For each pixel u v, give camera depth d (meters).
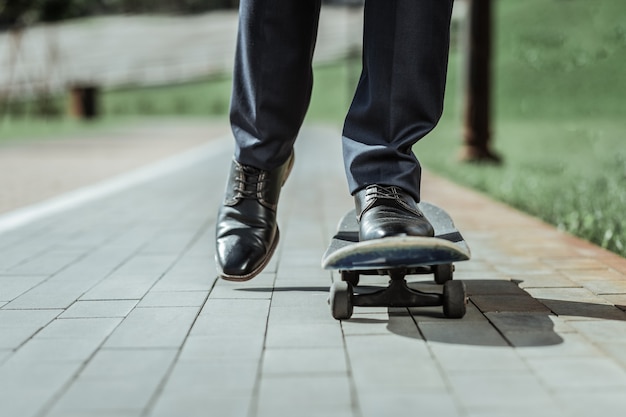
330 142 13.69
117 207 5.14
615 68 18.28
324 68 38.75
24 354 1.86
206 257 3.24
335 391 1.56
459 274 2.82
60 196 5.90
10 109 30.64
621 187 5.22
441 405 1.47
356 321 2.11
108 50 53.91
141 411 1.47
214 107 34.91
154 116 32.50
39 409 1.49
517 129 14.34
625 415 1.42
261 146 2.30
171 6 75.69
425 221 2.03
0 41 58.25
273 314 2.21
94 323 2.14
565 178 6.46
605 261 3.06
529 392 1.54
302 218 4.54
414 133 2.09
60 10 23.61
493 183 6.32
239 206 2.34
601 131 11.09
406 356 1.78
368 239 1.96
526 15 23.66
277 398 1.52
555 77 19.23
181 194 5.91
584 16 18.94
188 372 1.69
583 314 2.17
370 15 2.04
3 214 4.88
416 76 2.04
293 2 2.14
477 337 1.93
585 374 1.64
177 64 47.03
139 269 2.98
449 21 2.06
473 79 8.91
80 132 18.77
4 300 2.46
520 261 3.08
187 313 2.24
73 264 3.11
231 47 52.16
